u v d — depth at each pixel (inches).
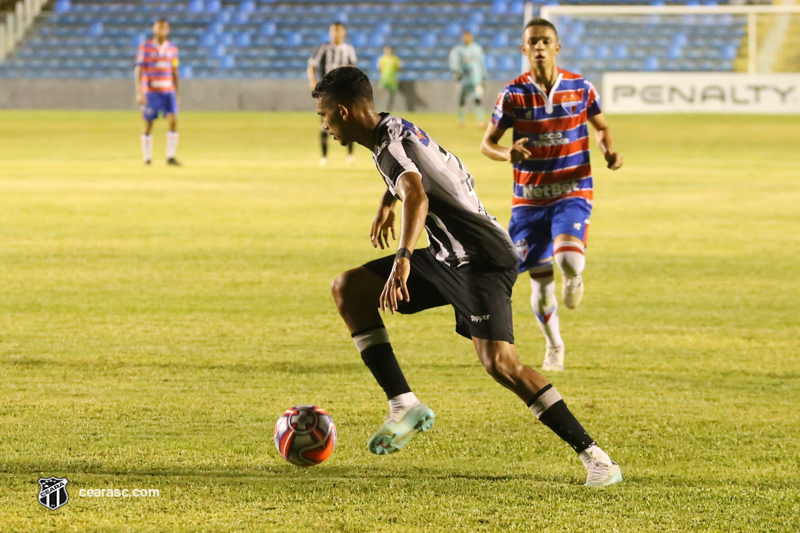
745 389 696.4
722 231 1437.0
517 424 611.5
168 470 520.1
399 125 487.2
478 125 3565.5
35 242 1304.1
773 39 4338.1
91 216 1526.8
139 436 577.0
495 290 499.2
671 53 4537.4
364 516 458.9
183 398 660.1
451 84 4313.5
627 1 4805.6
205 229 1419.8
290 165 2319.1
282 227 1441.9
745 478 517.0
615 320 918.4
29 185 1893.5
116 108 4495.6
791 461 546.0
